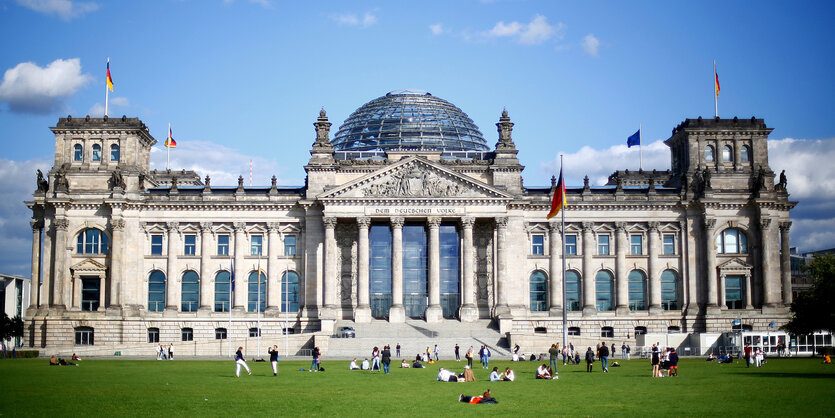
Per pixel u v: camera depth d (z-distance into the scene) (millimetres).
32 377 96250
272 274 180625
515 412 65938
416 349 159000
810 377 94562
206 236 181375
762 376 96500
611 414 64250
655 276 182375
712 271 180125
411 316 182500
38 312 177625
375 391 81938
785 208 182000
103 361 135375
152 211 181375
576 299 183000
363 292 174250
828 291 141625
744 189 183750
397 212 175375
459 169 181125
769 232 180750
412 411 66875
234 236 181875
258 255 182250
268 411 66875
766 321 178500
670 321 181000
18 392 78812
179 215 181375
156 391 81000
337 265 180500
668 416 62688
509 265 178875
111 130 182125
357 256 179250
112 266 177125
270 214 182000
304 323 177625
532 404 70812
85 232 180250
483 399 71750
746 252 182750
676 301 183000
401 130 199875
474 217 175750
